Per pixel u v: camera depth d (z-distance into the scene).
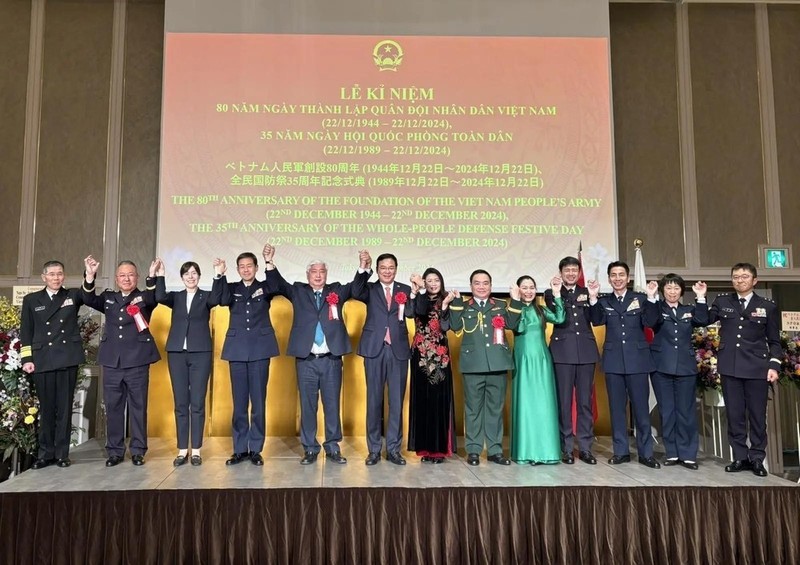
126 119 5.71
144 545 3.14
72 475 3.55
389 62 5.46
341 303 3.93
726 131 5.94
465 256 5.33
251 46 5.41
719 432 4.62
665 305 3.98
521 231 5.37
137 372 3.83
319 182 5.33
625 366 3.86
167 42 5.37
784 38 6.06
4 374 3.96
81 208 5.62
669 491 3.32
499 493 3.27
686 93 5.94
